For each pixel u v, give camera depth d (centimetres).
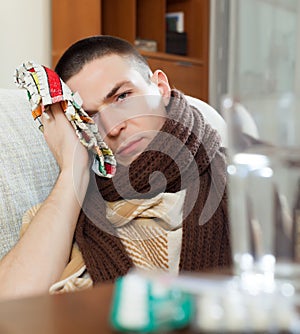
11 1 278
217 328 34
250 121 41
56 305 40
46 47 295
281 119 40
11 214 102
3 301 42
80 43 109
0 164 104
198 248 93
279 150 40
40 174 109
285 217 41
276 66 362
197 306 35
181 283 37
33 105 100
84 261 91
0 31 274
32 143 111
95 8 290
